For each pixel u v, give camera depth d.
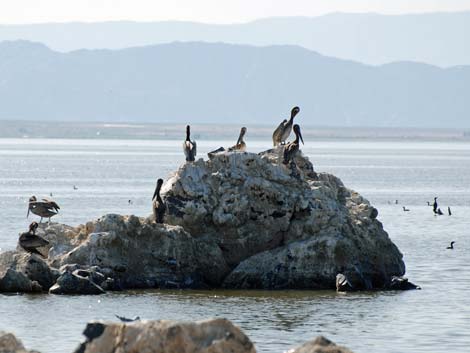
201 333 26.78
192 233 54.69
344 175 183.25
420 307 47.31
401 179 174.50
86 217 89.69
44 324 41.78
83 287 48.94
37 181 150.38
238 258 54.50
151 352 26.45
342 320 44.00
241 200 54.47
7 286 48.66
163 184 56.78
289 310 46.12
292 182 55.31
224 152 56.12
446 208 110.38
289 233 54.56
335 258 52.47
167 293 50.16
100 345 26.89
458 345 39.72
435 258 65.06
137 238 52.28
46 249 52.81
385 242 54.31
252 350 26.84
